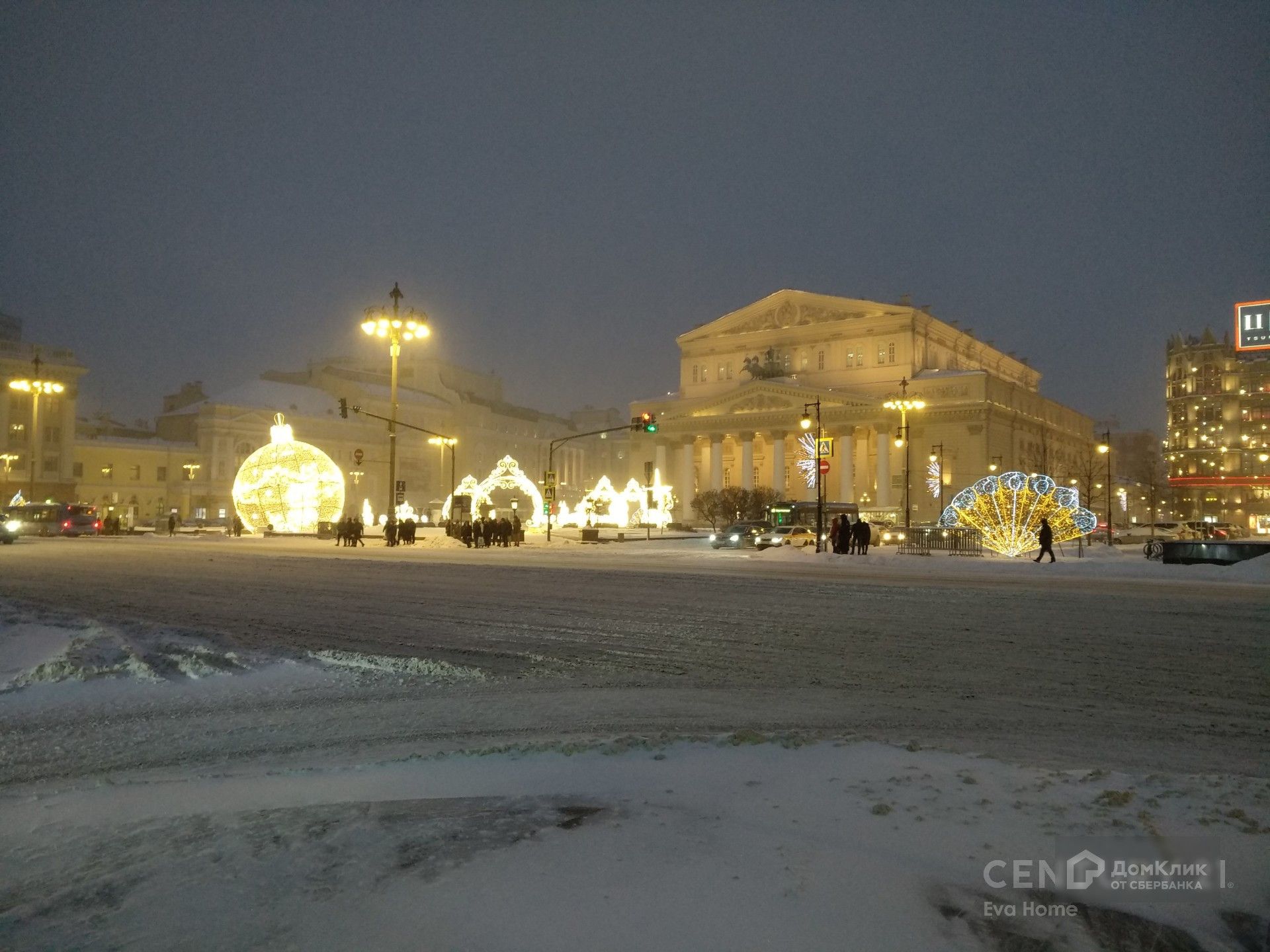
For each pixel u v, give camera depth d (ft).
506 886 12.37
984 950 10.87
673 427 353.51
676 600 60.75
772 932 11.07
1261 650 38.83
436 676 34.81
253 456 189.67
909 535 129.59
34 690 32.42
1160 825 14.76
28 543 153.38
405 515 247.50
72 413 279.69
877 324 327.26
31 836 15.75
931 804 15.92
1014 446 323.57
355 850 13.94
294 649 40.73
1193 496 385.70
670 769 18.93
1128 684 31.60
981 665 35.55
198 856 13.96
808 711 27.61
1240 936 11.37
